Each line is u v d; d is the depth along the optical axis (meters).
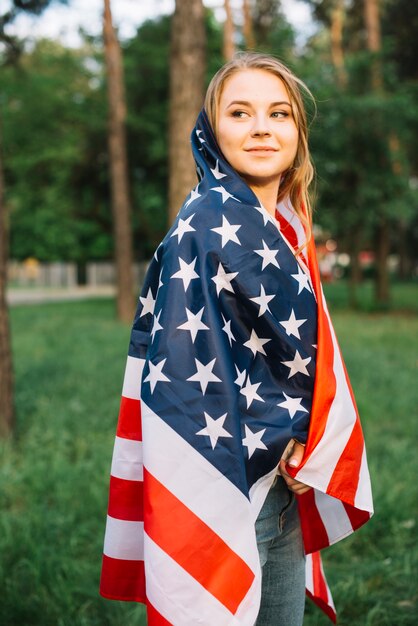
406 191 16.73
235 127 1.65
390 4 19.36
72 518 3.50
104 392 6.55
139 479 1.65
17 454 4.64
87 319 15.98
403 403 6.18
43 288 39.84
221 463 1.46
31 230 41.97
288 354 1.56
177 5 5.21
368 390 6.75
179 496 1.46
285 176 1.82
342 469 1.61
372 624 2.65
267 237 1.54
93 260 44.94
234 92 1.66
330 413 1.58
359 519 1.80
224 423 1.46
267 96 1.65
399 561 3.10
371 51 16.72
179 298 1.48
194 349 1.47
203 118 1.71
